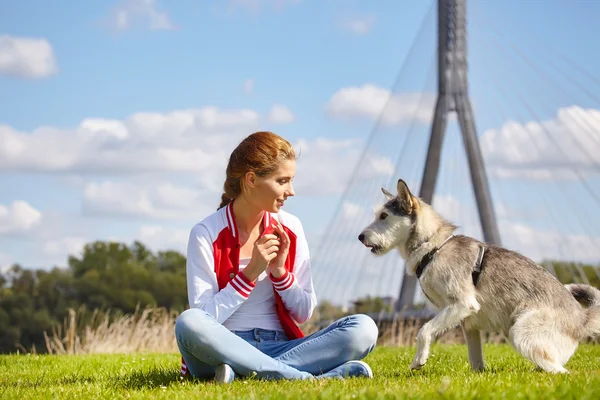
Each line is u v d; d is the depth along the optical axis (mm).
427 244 5668
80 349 11914
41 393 4496
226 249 4781
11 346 43594
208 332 4449
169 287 52219
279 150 4703
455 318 5371
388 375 5230
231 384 4367
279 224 4914
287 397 3697
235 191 4820
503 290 5406
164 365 6859
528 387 3887
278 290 4789
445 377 4656
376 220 6055
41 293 48625
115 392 4512
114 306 49031
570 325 5277
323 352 4707
